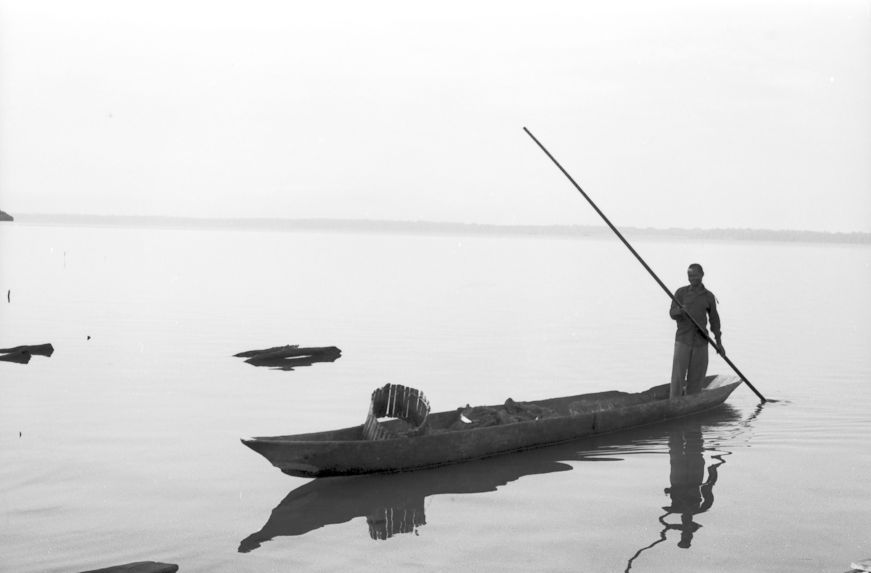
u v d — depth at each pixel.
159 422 12.20
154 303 31.02
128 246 89.69
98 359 18.11
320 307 30.55
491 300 34.47
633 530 7.73
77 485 9.20
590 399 13.04
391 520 8.12
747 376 16.28
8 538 7.61
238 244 106.75
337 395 14.44
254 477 9.57
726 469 9.74
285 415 12.77
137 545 7.45
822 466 9.81
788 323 26.48
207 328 23.92
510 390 15.06
